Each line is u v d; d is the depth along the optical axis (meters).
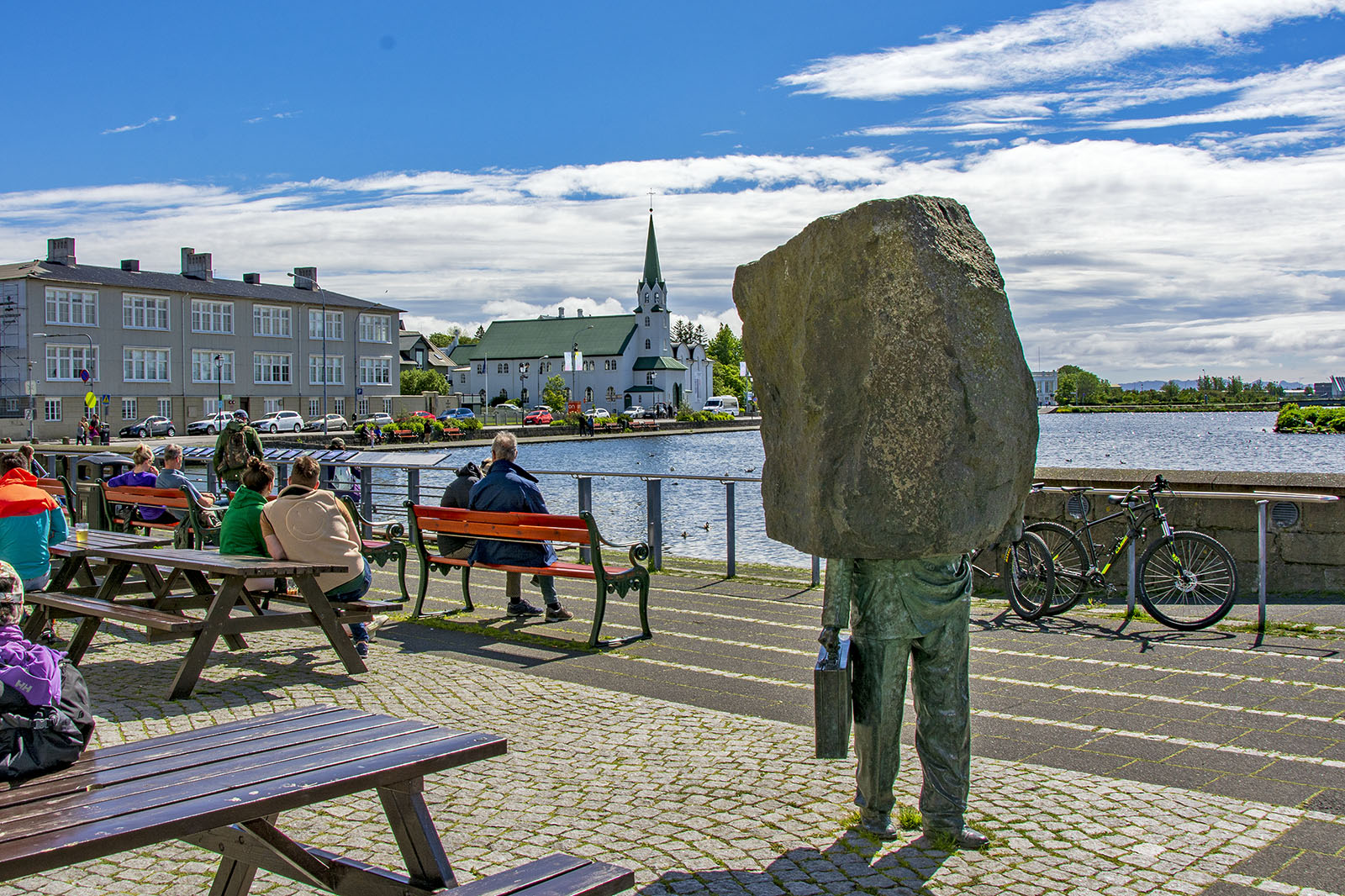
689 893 4.07
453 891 3.20
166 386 82.25
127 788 3.28
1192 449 73.00
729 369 196.88
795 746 5.91
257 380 89.44
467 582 10.25
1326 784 5.13
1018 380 4.37
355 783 3.33
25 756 3.41
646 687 7.28
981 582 10.77
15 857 2.71
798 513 4.65
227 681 7.54
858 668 4.53
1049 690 6.94
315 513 7.98
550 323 156.75
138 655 8.50
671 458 63.59
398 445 73.62
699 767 5.56
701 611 10.07
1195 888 4.05
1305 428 105.69
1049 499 10.90
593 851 4.49
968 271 4.25
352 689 7.28
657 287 152.25
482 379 155.62
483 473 11.06
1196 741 5.82
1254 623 8.70
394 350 102.56
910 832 4.63
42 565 8.56
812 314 4.41
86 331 77.06
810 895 4.04
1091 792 5.08
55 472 19.05
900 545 4.23
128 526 13.59
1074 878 4.15
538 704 6.86
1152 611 8.86
